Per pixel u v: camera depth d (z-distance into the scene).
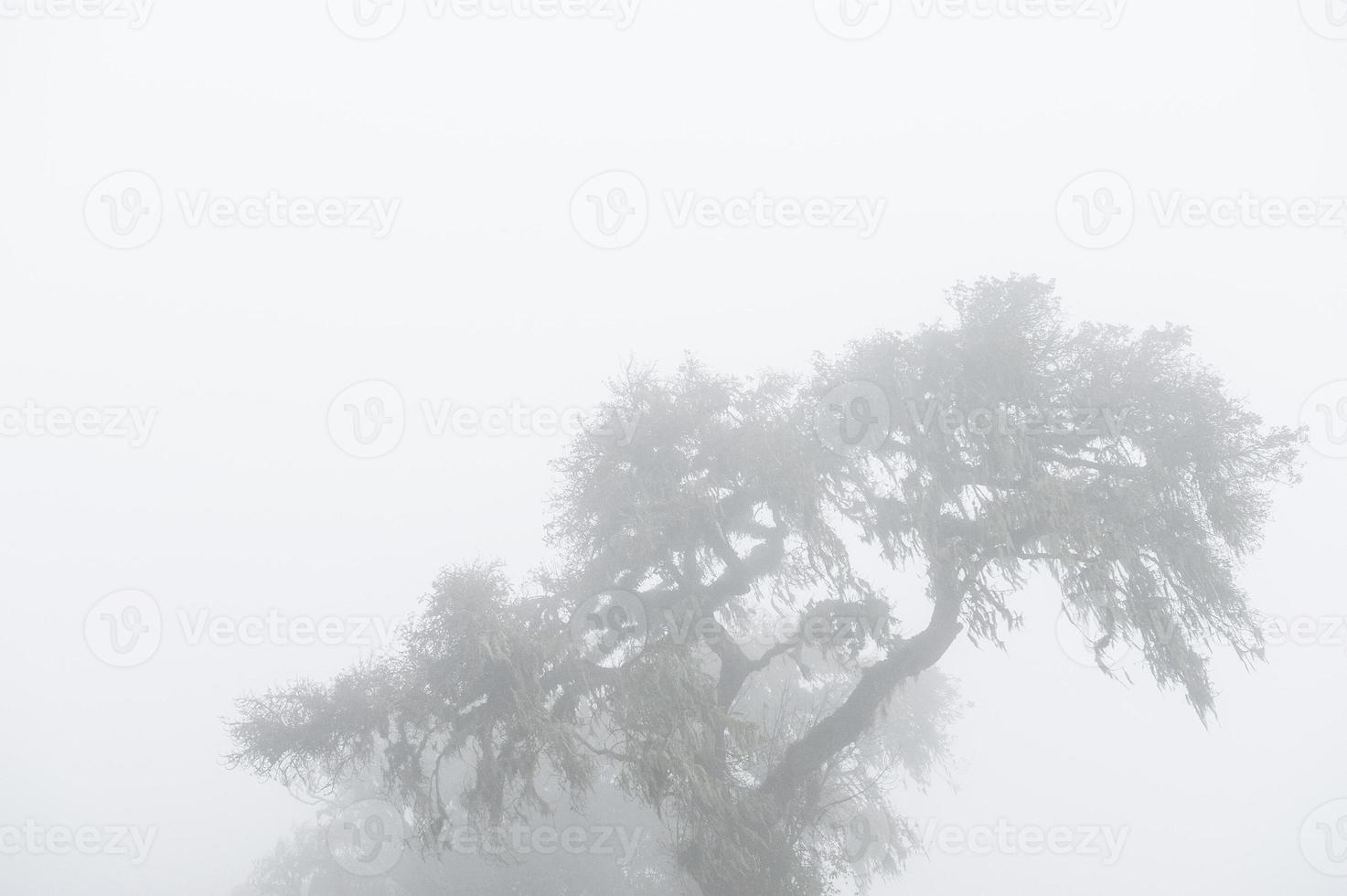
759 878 17.20
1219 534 17.30
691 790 16.05
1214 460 17.12
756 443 18.16
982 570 18.11
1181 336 18.22
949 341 18.55
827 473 18.95
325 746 17.58
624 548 17.53
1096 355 18.38
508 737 17.25
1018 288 18.47
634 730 16.75
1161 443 17.52
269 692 17.86
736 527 19.84
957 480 18.19
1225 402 17.39
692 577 19.11
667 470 18.30
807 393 19.48
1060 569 17.75
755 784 20.14
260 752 17.34
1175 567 17.16
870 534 19.20
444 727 17.67
